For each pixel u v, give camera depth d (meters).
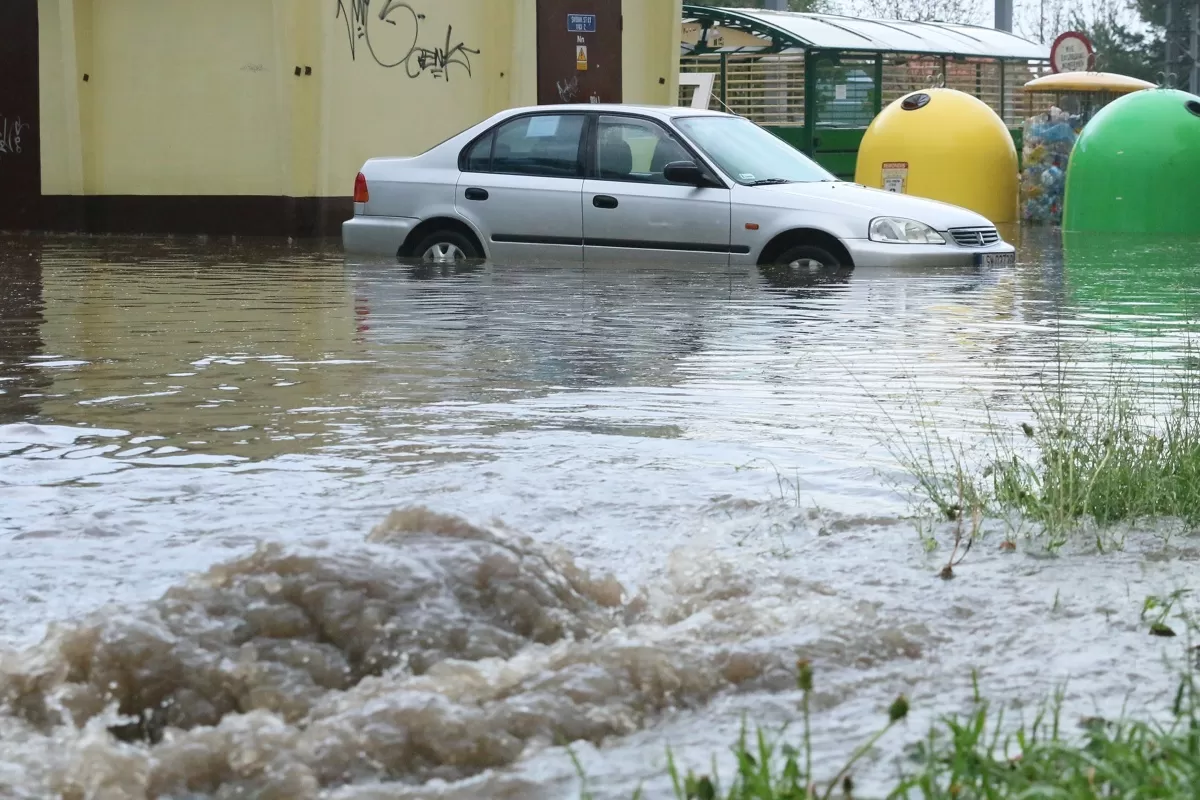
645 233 12.82
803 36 28.16
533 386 6.73
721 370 7.20
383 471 4.95
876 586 3.62
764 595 3.51
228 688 2.81
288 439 5.52
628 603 3.38
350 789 2.46
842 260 12.40
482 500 4.51
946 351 7.86
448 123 20.95
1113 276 12.54
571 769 2.55
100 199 20.86
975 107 23.69
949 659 3.11
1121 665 3.04
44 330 8.92
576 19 22.20
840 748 2.61
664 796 2.42
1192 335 8.53
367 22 19.62
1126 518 4.29
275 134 19.36
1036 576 3.71
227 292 11.30
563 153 13.27
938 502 4.43
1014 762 2.37
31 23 20.94
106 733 2.69
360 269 12.95
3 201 21.56
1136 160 20.53
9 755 2.59
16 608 3.49
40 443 5.47
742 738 2.45
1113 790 2.26
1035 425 5.68
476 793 2.45
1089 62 26.86
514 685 2.82
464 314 9.67
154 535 4.15
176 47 20.03
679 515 4.34
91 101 20.78
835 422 5.83
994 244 13.02
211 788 2.50
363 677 2.89
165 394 6.57
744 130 13.53
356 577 3.02
